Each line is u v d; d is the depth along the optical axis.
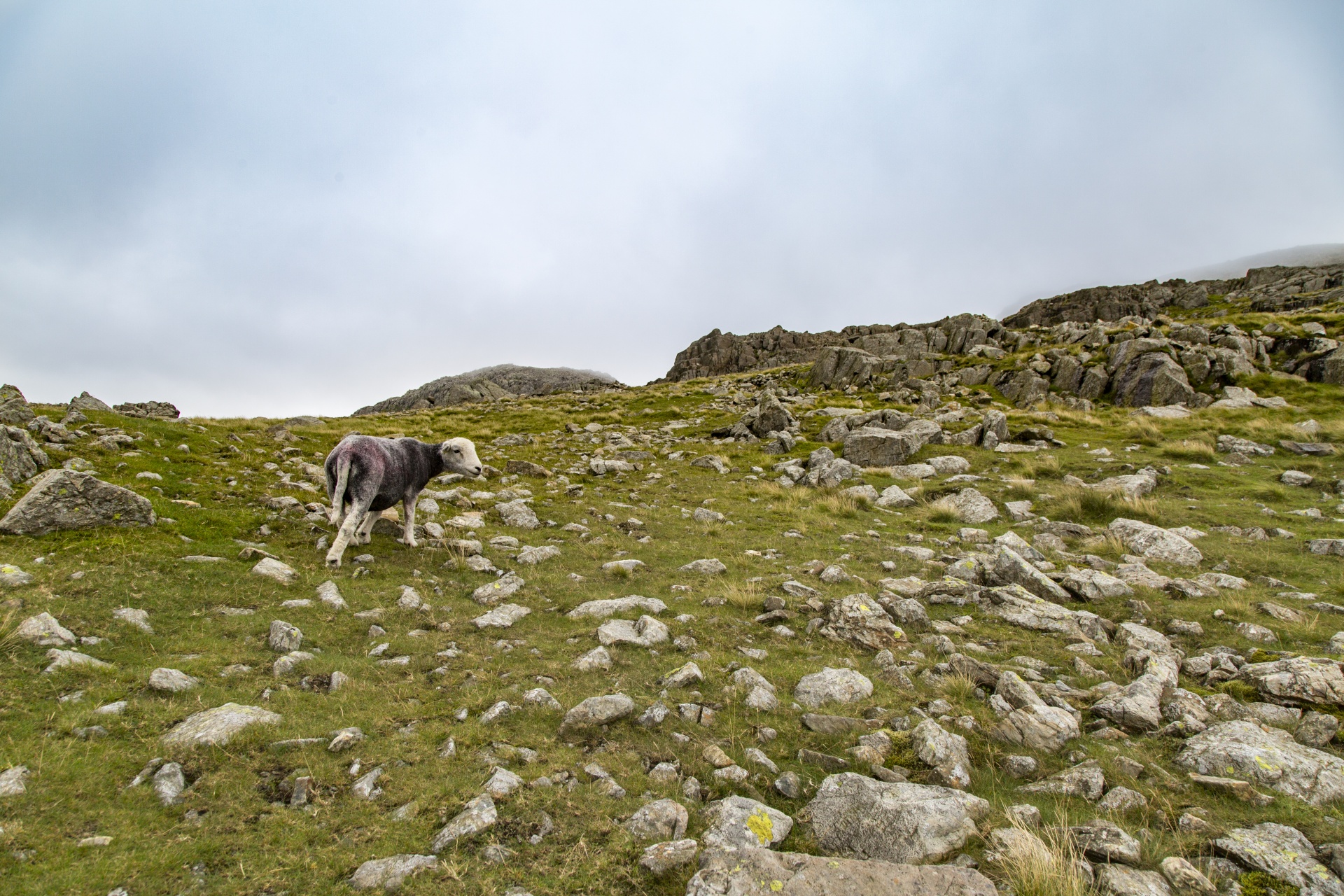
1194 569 11.20
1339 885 3.82
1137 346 35.75
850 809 4.61
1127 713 6.14
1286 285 84.56
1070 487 17.06
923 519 15.55
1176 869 3.99
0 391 15.19
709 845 4.16
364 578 9.33
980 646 8.09
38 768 4.41
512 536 12.78
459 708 5.95
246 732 5.13
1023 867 3.96
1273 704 6.44
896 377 48.00
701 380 74.06
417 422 34.69
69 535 8.70
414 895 3.73
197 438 18.11
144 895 3.58
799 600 9.53
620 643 7.69
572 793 4.77
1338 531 12.78
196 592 7.91
